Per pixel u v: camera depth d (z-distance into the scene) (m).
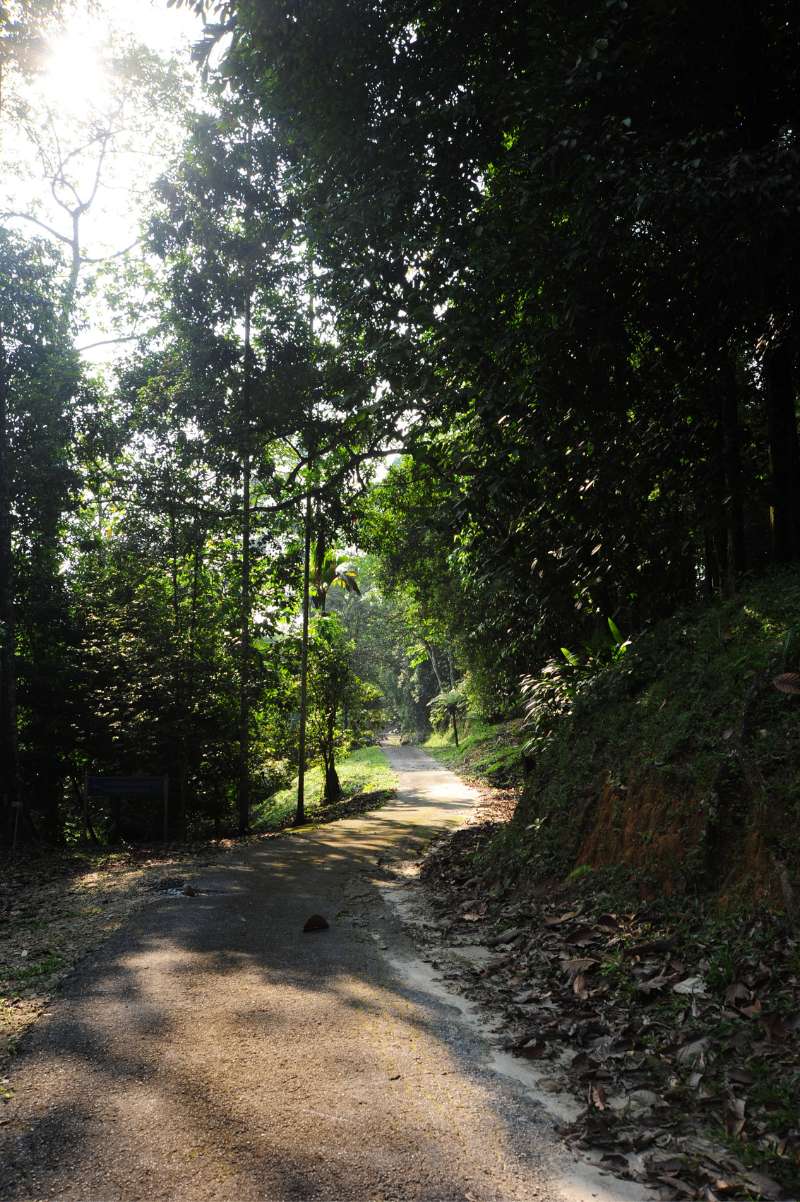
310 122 8.83
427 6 7.79
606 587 10.28
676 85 7.13
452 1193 2.79
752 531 10.46
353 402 9.43
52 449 15.91
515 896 7.33
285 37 7.88
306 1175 2.86
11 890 9.88
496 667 19.86
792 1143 3.05
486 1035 4.36
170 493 17.30
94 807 19.16
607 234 6.50
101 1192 2.75
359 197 8.52
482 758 27.25
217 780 19.17
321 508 18.56
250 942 6.26
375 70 8.30
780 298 7.32
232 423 16.38
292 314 16.58
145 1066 3.80
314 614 24.47
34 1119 3.28
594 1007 4.59
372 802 19.03
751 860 5.04
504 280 7.46
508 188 7.83
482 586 10.69
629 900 5.85
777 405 8.23
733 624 7.39
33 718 16.91
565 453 8.08
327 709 23.94
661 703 7.32
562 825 7.55
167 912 7.40
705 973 4.50
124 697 16.14
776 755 5.43
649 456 8.53
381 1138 3.14
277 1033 4.24
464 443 10.08
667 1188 2.84
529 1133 3.24
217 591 19.72
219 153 15.62
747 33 6.93
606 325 7.36
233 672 17.89
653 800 6.34
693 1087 3.55
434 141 8.39
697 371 8.47
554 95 6.63
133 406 17.30
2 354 14.88
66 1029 4.33
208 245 16.16
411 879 9.19
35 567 17.30
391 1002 4.83
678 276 7.27
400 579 25.28
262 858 11.08
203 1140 3.10
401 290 8.98
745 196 5.91
